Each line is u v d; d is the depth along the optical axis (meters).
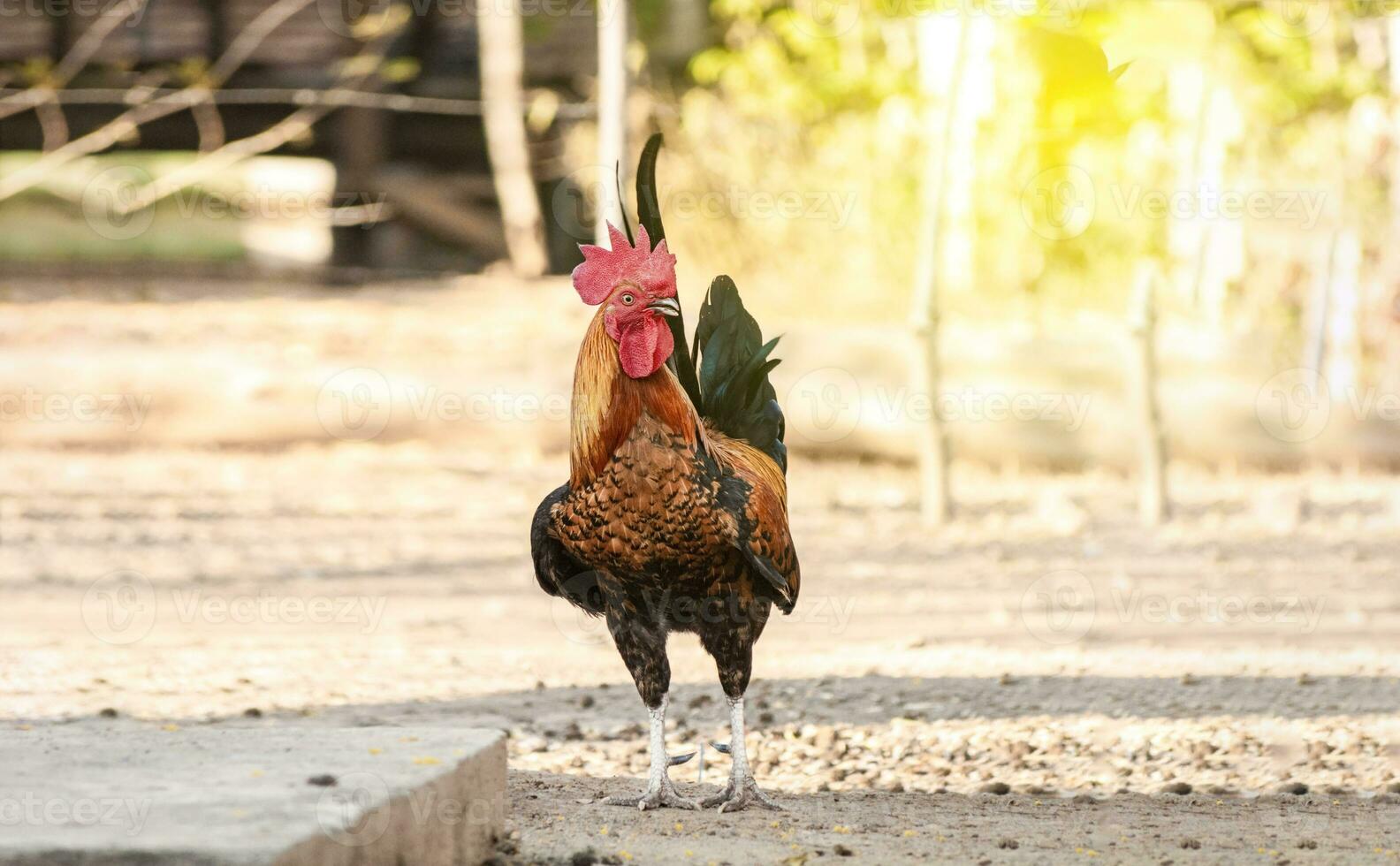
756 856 7.28
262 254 39.81
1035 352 23.67
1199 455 23.61
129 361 24.17
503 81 31.36
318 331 26.36
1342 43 27.45
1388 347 24.94
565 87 34.72
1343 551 18.61
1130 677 12.59
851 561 18.08
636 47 27.48
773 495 8.23
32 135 35.03
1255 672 12.77
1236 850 7.68
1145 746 10.42
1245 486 22.59
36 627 14.55
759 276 28.00
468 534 19.39
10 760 6.44
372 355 24.94
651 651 8.39
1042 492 22.14
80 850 5.07
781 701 11.85
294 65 34.50
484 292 31.08
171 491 21.11
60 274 34.00
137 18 31.88
